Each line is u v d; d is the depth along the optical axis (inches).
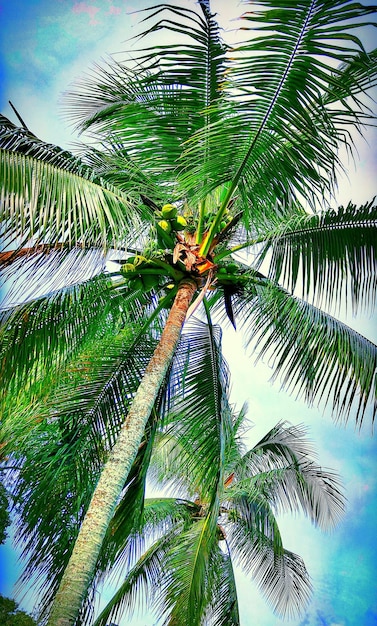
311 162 173.5
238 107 163.5
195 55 177.6
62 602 123.2
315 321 236.1
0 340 203.6
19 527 231.6
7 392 211.3
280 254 222.7
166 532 399.2
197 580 267.9
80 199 163.0
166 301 229.0
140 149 210.7
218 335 270.2
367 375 219.6
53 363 222.2
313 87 155.2
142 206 191.9
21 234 149.3
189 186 187.6
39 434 231.9
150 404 171.3
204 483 236.1
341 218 218.2
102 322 233.5
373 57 173.2
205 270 213.9
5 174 147.9
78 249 179.0
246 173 184.4
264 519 404.2
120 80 222.2
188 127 199.9
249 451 405.4
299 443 400.8
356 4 137.6
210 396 244.2
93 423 240.8
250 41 146.5
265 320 248.7
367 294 213.5
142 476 230.5
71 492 232.2
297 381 227.9
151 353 258.2
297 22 141.6
